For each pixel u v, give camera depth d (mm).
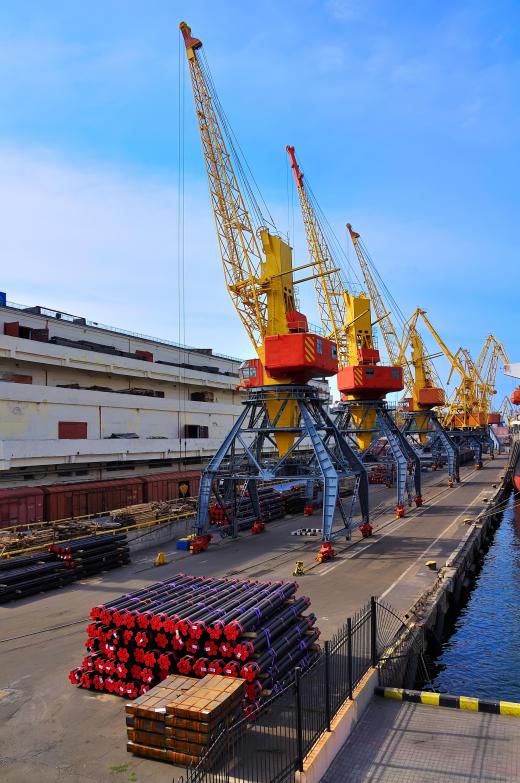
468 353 134375
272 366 36688
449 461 76938
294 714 12953
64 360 48188
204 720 11195
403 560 31547
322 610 22156
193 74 41688
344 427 54812
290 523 47188
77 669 15680
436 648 24109
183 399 66875
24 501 39375
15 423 42812
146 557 34625
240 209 40656
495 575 38406
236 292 40688
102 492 45594
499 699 19719
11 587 24984
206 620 14211
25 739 12680
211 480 38500
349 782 11039
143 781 10914
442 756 11867
